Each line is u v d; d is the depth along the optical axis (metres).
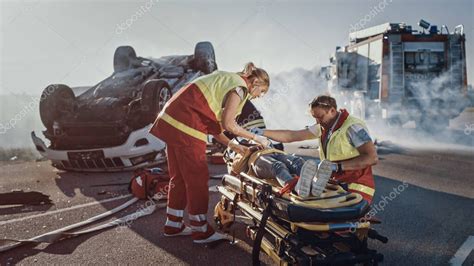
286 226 3.24
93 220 4.88
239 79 3.87
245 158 3.86
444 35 12.35
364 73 13.55
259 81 3.97
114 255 3.83
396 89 12.16
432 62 12.43
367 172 3.54
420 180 6.72
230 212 4.22
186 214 5.16
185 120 3.91
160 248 3.99
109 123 7.48
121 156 7.52
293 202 2.94
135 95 8.35
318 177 2.94
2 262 3.68
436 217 4.82
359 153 3.51
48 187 6.81
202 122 3.99
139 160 7.73
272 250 3.20
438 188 6.18
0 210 5.43
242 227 4.54
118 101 8.03
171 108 3.98
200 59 9.68
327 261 2.84
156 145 7.91
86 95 8.72
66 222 4.90
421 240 4.11
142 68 9.32
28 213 5.28
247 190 3.61
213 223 4.73
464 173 7.17
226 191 4.19
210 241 4.02
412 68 12.37
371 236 3.25
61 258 3.77
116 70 9.71
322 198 2.97
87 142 7.62
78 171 8.05
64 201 5.88
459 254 3.75
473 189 6.08
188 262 3.67
